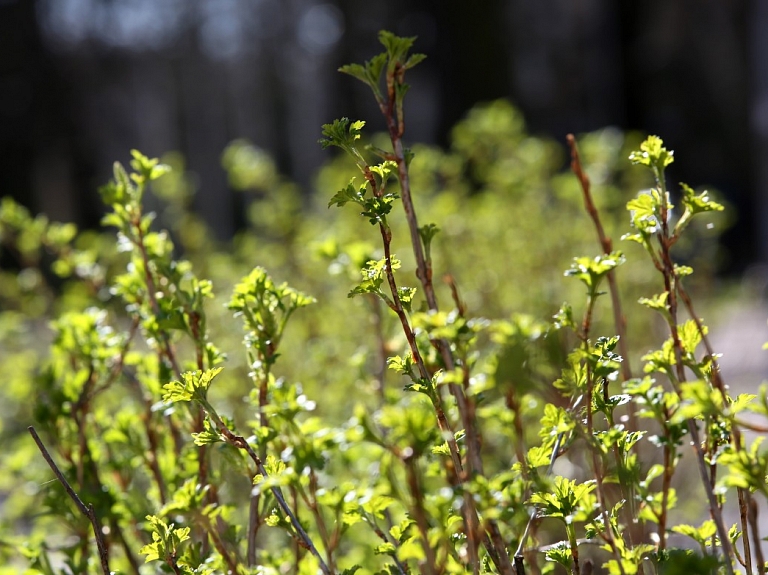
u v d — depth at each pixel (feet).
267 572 5.10
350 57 54.29
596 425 8.32
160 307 6.86
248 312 5.93
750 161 46.57
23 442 10.05
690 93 48.39
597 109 49.11
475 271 14.21
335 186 16.72
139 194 7.18
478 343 11.12
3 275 14.11
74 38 69.46
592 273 4.77
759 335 21.06
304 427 5.47
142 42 74.90
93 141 69.67
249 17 74.64
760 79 39.42
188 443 7.89
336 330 12.76
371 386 9.12
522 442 5.33
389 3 51.96
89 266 9.89
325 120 59.11
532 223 15.83
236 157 16.90
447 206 14.88
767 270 36.91
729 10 46.70
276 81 73.97
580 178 6.29
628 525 5.05
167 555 5.14
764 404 3.91
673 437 4.60
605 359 4.99
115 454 8.83
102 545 5.25
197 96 77.36
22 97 65.21
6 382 12.50
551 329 4.64
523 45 48.93
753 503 4.34
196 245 16.22
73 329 7.70
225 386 10.71
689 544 9.59
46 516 7.64
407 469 3.91
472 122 17.88
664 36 48.57
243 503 9.43
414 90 50.78
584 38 48.88
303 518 7.80
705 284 16.92
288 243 15.39
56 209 67.21
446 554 4.03
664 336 12.61
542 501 4.79
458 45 49.55
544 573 5.53
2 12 64.03
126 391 10.99
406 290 4.95
